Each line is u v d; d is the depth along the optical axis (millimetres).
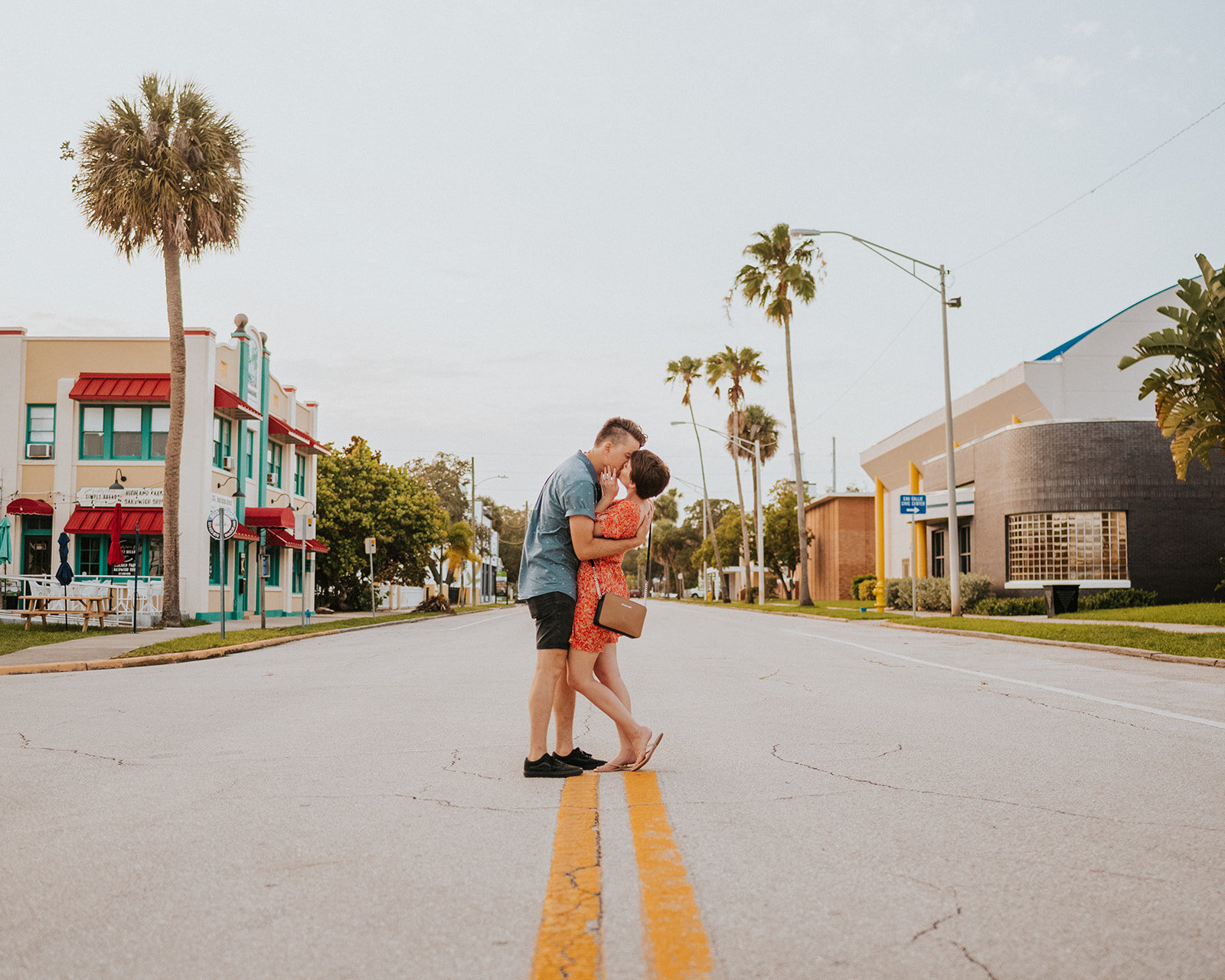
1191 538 28875
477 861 4043
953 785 5516
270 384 35469
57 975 2930
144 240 24172
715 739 7156
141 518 28750
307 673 13367
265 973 2936
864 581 55688
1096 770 5961
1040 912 3410
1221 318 20969
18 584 26875
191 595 28703
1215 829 4539
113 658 15859
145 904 3547
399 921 3352
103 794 5430
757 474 54156
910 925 3287
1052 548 29875
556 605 5633
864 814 4820
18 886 3773
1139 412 34031
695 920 3324
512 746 6883
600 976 2891
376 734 7555
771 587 78938
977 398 37312
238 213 25062
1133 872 3863
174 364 25250
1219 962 2980
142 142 23594
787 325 45844
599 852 4145
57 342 29469
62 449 29172
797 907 3455
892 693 10227
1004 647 17781
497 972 2926
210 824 4707
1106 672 12695
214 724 8258
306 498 40844
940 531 40125
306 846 4289
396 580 54031
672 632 23516
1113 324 34188
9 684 12539
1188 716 8430
